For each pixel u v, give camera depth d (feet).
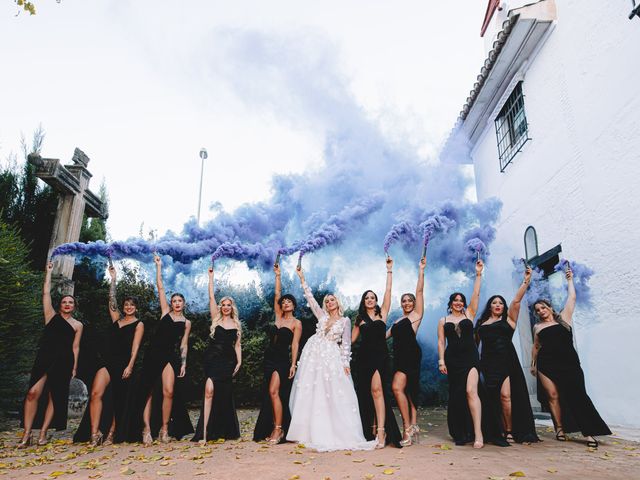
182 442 17.49
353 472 11.13
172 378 17.98
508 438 16.21
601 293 20.67
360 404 16.70
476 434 14.94
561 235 24.22
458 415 15.88
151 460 13.65
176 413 18.43
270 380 17.40
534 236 27.09
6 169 35.99
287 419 17.02
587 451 14.05
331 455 13.71
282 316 18.61
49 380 17.52
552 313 16.90
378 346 16.42
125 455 14.90
